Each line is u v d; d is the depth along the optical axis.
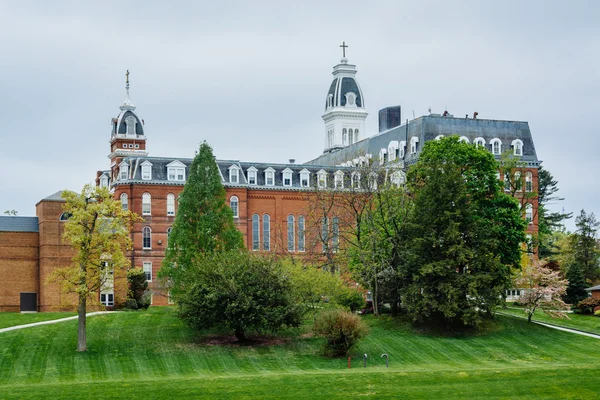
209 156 101.19
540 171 177.75
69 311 108.50
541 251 157.75
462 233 99.38
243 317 86.38
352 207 108.38
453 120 144.00
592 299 112.81
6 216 112.94
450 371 75.94
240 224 133.88
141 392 68.94
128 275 109.00
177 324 95.06
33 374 76.50
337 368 81.00
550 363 84.25
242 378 73.25
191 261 97.81
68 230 85.12
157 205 129.88
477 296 96.38
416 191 106.56
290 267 97.44
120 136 164.88
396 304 103.31
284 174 138.62
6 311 110.25
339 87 198.62
